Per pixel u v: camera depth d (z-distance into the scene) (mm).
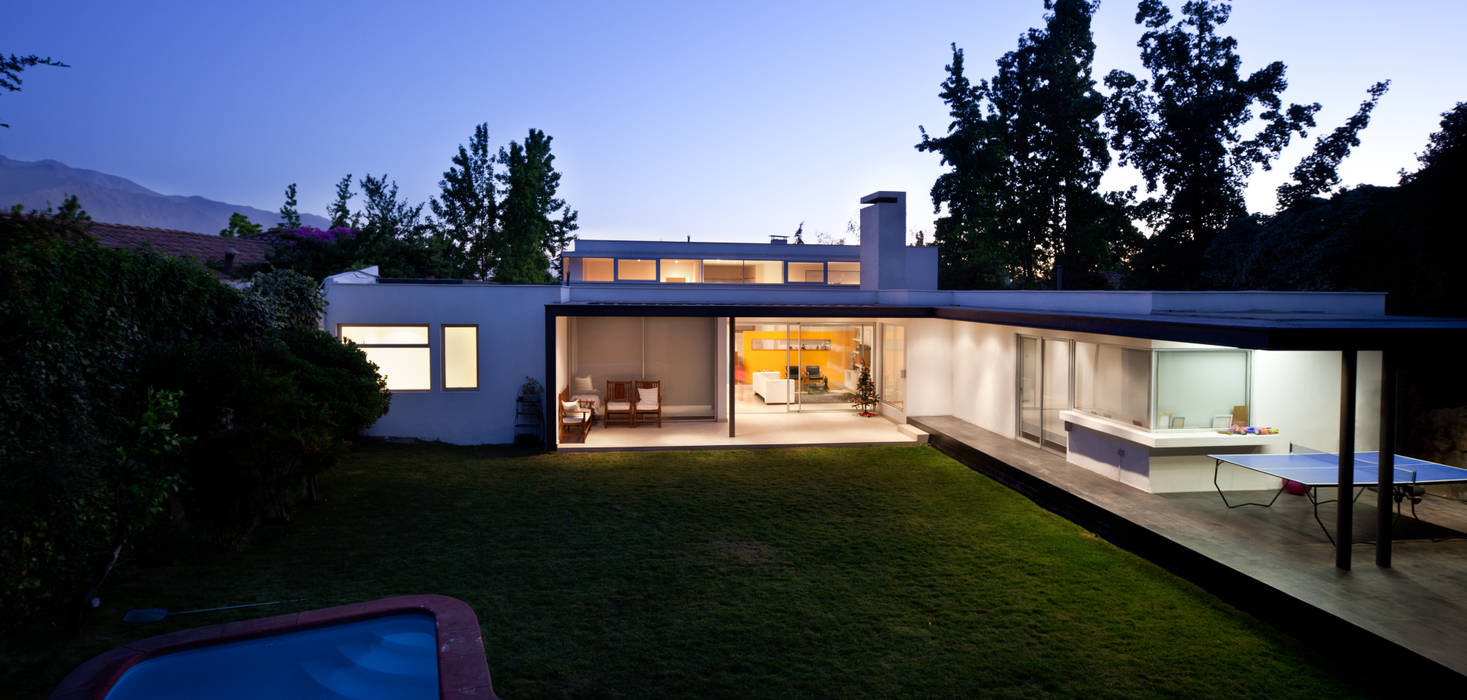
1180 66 28328
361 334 13133
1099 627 5902
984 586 6758
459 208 32375
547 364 12547
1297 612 5711
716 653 5402
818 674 5102
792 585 6754
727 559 7430
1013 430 12297
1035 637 5711
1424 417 9250
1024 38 32188
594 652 5391
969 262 32406
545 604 6273
